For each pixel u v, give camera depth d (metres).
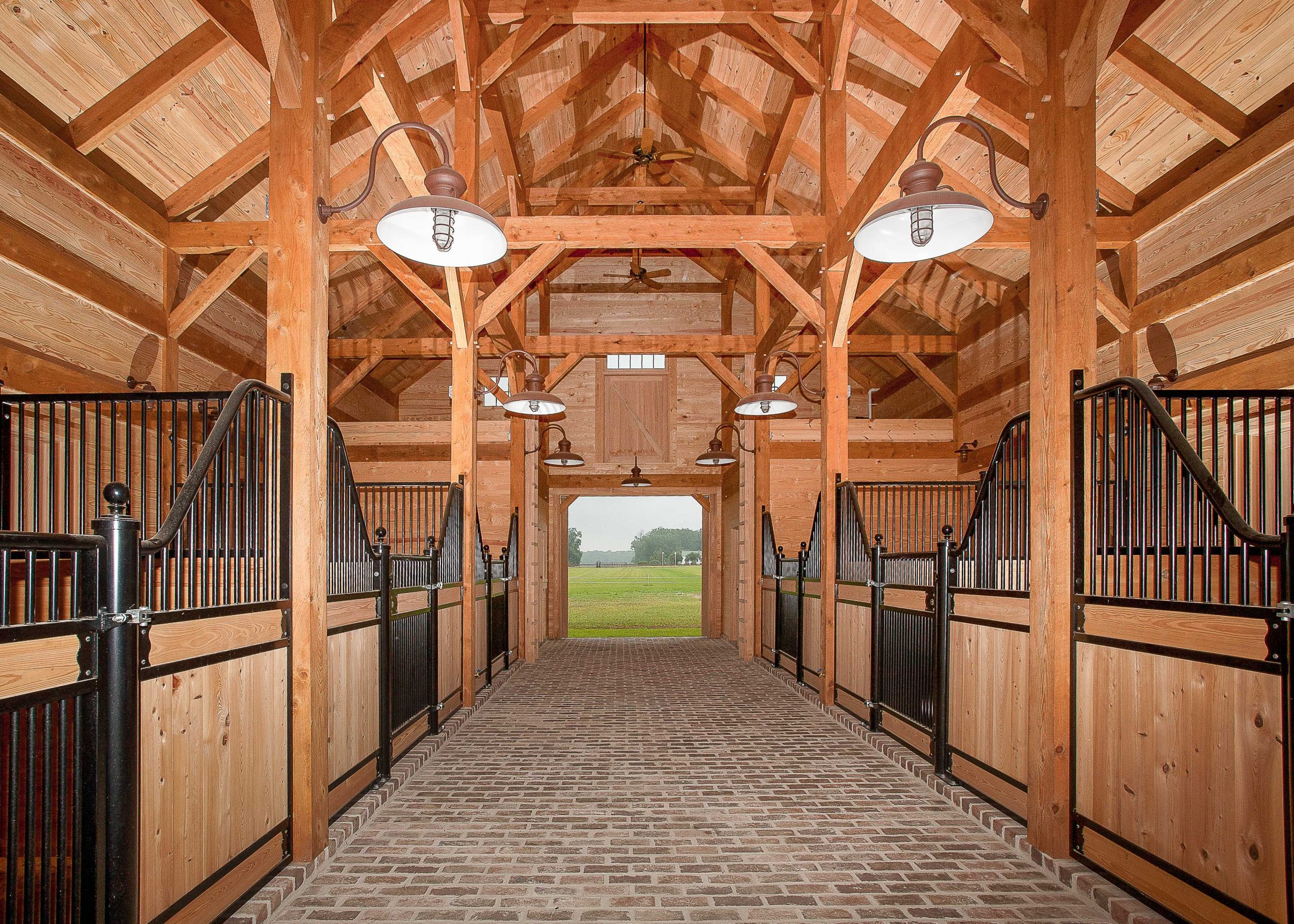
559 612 11.77
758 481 8.72
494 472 9.62
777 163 7.56
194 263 6.37
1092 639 2.53
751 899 2.42
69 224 4.91
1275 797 1.81
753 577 8.69
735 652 9.37
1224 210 4.92
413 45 4.88
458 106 5.20
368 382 10.58
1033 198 2.88
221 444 2.27
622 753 4.27
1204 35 4.40
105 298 5.19
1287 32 4.17
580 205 9.92
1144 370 5.66
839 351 5.53
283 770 2.57
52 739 1.59
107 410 5.26
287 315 2.78
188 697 2.00
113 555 1.69
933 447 9.34
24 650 1.45
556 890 2.49
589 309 11.84
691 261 11.82
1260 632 1.86
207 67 5.11
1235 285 4.74
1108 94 5.06
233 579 2.58
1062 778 2.65
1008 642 3.06
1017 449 3.23
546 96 7.20
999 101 3.21
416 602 4.28
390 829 3.05
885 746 4.20
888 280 5.37
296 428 2.75
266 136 5.75
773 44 5.75
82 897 1.62
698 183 9.38
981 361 8.64
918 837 2.97
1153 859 2.22
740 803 3.37
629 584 36.78
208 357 6.76
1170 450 2.35
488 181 7.99
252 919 2.20
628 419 11.76
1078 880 2.46
